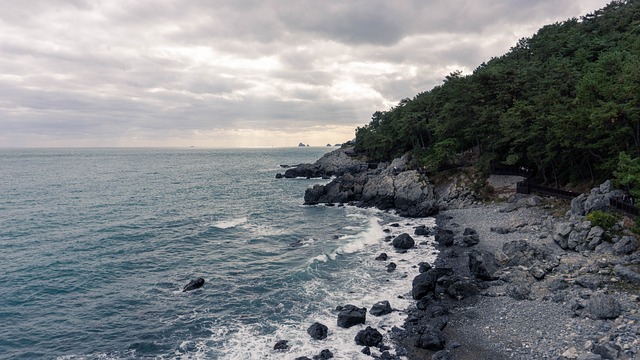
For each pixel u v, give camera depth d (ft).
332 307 107.24
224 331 95.55
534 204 172.65
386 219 211.20
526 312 93.30
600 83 147.13
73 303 110.63
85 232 181.88
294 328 96.27
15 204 245.24
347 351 85.40
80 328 97.19
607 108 130.11
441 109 289.12
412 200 230.89
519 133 183.93
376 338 88.07
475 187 215.51
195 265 142.31
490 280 113.29
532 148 180.14
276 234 186.60
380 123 440.86
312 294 115.65
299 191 336.49
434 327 91.30
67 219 206.90
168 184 371.97
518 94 218.18
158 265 141.79
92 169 526.98
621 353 70.03
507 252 123.13
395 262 139.44
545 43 277.44
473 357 79.66
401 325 95.91
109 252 154.40
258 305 109.50
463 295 106.22
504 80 222.07
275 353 85.30
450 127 246.06
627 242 107.76
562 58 236.02
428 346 84.64
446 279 109.91
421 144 319.47
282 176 447.01
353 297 112.88
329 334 92.79
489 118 210.38
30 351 87.20
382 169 312.71
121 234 180.14
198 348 88.22
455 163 254.27
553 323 86.02
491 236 154.71
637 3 267.39
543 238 139.13
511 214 173.58
